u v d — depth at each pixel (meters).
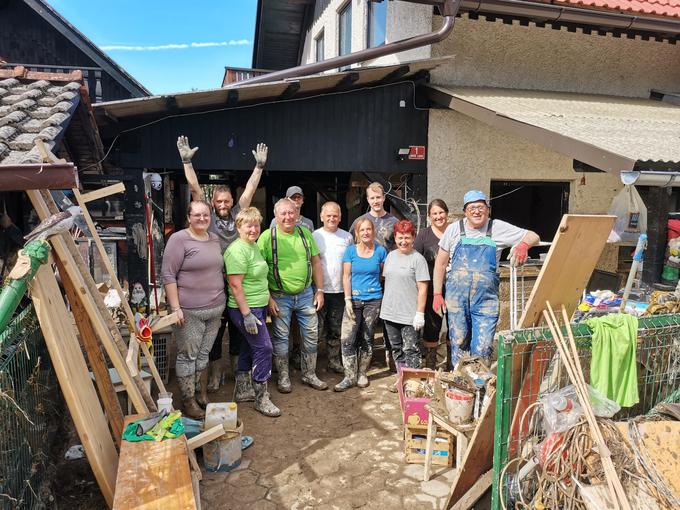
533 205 9.84
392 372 5.73
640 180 3.81
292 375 5.66
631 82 8.56
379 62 8.05
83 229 3.81
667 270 5.34
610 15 7.23
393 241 5.70
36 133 3.49
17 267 2.55
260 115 6.63
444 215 5.33
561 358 2.83
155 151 6.37
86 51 12.07
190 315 4.32
